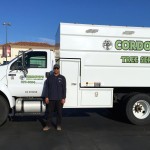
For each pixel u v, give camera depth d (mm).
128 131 4988
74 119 6047
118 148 3953
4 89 5141
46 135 4641
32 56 5320
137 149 3918
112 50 5500
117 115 6125
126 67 5551
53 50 5473
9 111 5363
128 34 5547
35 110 5328
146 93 5836
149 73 5633
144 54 5609
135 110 5547
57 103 4957
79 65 5410
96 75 5465
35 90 5289
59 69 5129
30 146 4020
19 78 5254
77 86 5414
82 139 4410
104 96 5508
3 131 4910
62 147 3977
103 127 5297
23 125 5391
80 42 5398
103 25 5465
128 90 5805
